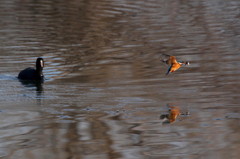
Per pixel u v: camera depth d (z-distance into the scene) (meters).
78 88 15.95
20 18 28.92
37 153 10.85
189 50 21.02
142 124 12.58
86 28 26.22
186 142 11.39
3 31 25.56
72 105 14.23
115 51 21.20
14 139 11.70
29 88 16.20
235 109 13.51
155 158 10.52
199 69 18.02
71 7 32.47
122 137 11.75
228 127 12.23
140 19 28.19
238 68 17.95
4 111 13.83
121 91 15.50
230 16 28.39
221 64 18.61
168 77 17.08
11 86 16.50
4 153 10.88
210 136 11.67
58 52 21.28
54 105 14.28
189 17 28.42
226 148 10.99
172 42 22.55
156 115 13.20
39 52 21.31
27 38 23.97
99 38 23.84
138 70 18.09
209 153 10.75
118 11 30.78
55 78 17.42
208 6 31.91
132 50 21.25
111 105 14.13
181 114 13.25
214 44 22.00
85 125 12.58
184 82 16.42
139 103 14.25
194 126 12.36
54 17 29.25
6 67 19.06
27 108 14.05
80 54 20.84
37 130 12.29
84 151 10.94
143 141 11.48
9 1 34.59
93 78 17.17
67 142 11.47
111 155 10.72
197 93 15.12
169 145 11.24
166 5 32.56
